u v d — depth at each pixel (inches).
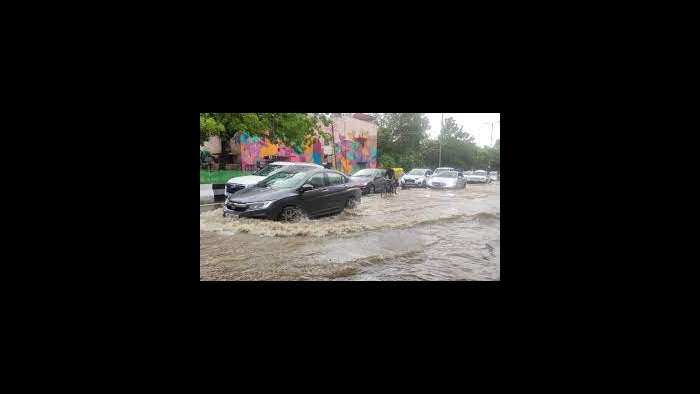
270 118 384.5
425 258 191.3
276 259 177.5
